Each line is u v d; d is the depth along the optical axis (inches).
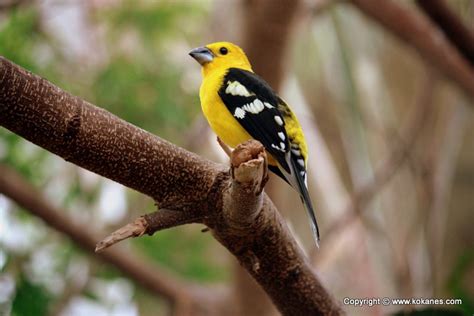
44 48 557.3
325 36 633.6
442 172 592.1
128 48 587.5
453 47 497.0
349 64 633.6
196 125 574.9
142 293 546.0
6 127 175.8
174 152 195.6
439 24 461.4
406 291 542.0
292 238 216.7
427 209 553.6
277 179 471.8
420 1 451.5
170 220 201.8
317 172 627.2
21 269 488.7
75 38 586.2
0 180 461.1
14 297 462.9
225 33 600.1
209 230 214.5
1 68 168.1
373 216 576.7
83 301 532.1
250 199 194.9
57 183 561.0
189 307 514.6
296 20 454.3
